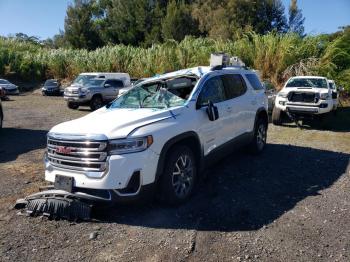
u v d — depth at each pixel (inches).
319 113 447.2
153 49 1138.7
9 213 182.1
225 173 246.8
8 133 414.6
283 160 283.1
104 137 165.6
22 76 1424.7
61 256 142.1
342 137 399.5
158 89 228.7
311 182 229.5
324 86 488.4
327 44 826.2
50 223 170.6
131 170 166.1
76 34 2213.3
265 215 178.1
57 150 175.6
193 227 165.8
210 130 214.2
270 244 149.4
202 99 215.8
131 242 152.6
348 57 792.9
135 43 2165.4
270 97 532.7
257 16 1723.7
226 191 211.9
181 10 1959.9
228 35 1658.5
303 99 456.1
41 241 153.9
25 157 296.8
